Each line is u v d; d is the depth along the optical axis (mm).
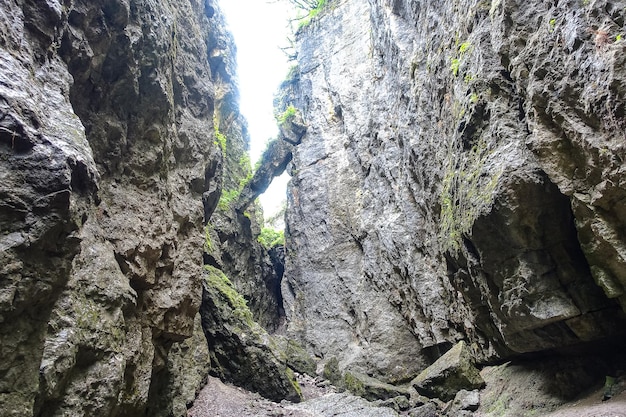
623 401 6379
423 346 16016
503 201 7469
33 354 3645
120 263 6336
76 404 4434
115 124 6875
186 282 8430
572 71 6211
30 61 4230
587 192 6336
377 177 20641
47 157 3680
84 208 4473
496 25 8125
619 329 7262
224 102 21797
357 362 18438
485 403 10523
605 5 5688
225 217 22750
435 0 12555
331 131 25344
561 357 9102
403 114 16406
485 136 8633
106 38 6371
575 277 7406
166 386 8703
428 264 15648
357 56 24641
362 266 21062
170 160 8742
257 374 13867
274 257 29406
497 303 8930
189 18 10938
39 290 3635
